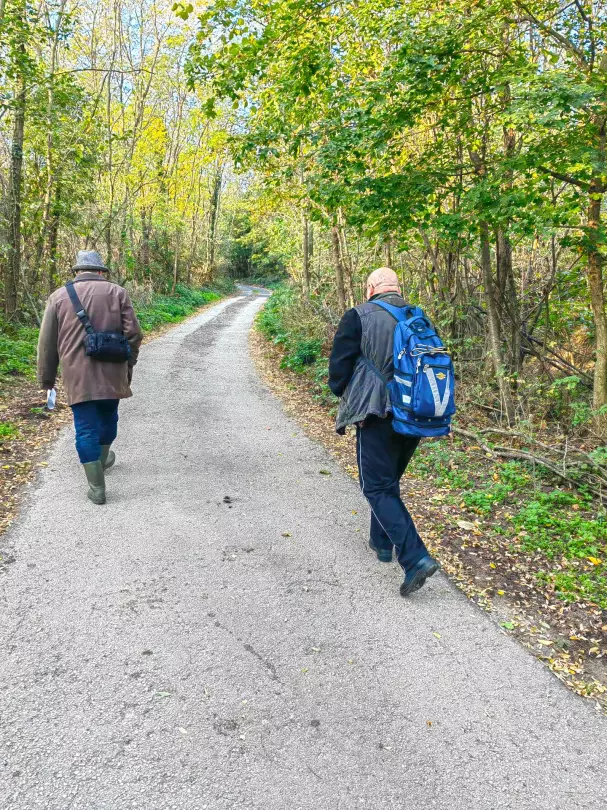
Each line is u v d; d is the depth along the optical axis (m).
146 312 21.05
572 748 2.29
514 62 6.11
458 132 7.20
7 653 2.59
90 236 17.67
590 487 5.21
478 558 3.89
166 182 27.19
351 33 7.34
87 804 1.88
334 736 2.25
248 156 7.73
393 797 1.99
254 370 12.20
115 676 2.50
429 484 5.38
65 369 4.10
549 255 9.26
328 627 2.99
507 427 7.12
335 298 15.53
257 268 65.50
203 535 3.95
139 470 5.19
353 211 7.19
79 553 3.56
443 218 6.46
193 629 2.88
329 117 7.09
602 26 5.80
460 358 9.01
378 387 3.19
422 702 2.49
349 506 4.70
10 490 4.46
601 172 5.27
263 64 6.52
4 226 12.55
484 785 2.07
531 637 3.05
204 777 2.01
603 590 3.49
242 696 2.44
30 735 2.14
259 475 5.34
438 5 6.76
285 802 1.94
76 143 13.50
